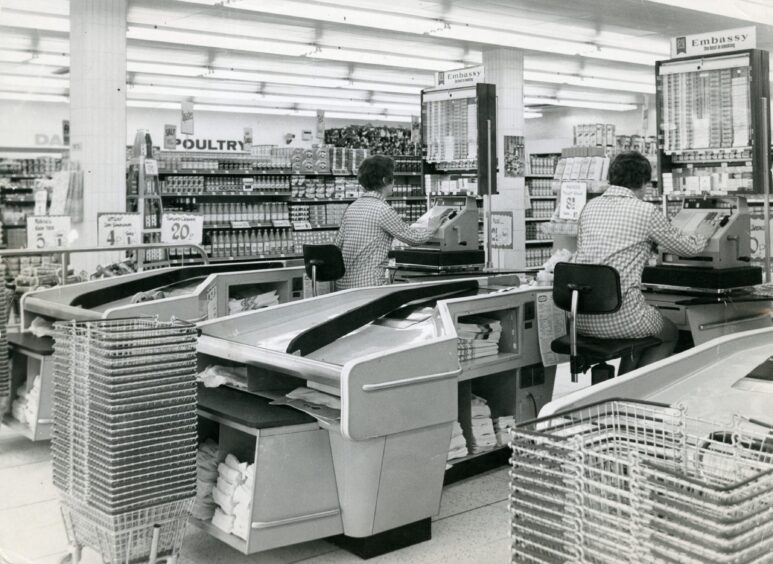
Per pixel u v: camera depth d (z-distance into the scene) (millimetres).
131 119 17359
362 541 3229
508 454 4344
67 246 6812
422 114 7113
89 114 8617
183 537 3223
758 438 1959
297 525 3061
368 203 5414
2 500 4078
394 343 3607
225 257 11383
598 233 4031
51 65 11844
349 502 3129
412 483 3260
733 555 1468
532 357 4406
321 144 14555
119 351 2861
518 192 12852
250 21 10406
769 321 4316
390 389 3090
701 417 2283
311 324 4020
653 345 3980
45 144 10477
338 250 5355
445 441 3352
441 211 6531
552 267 4805
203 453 3502
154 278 5625
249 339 3836
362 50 12570
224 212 11555
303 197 12344
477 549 3281
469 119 6719
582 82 15891
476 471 4199
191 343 2998
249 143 15117
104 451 2877
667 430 2000
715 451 1927
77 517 3100
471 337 4176
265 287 6074
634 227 3947
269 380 3611
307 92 16984
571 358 3877
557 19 9922
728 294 4277
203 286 5277
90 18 8570
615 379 2436
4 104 11070
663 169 4887
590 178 6105
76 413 3035
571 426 2014
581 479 1720
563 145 14188
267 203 11977
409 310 4020
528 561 1867
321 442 3117
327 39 11703
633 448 2025
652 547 1570
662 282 4453
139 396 2889
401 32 11109
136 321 3332
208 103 17578
